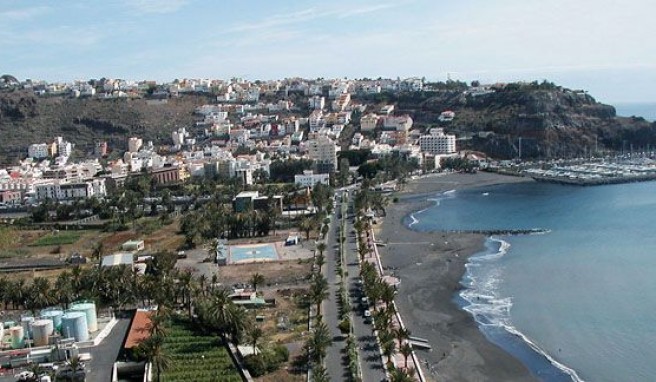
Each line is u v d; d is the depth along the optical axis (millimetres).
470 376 175500
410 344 190250
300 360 177625
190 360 177750
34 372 164750
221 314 190500
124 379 176250
